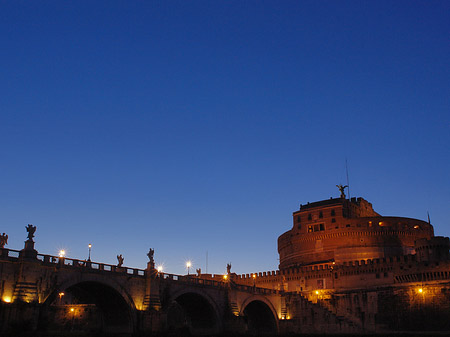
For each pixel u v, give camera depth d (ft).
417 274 376.48
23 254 219.82
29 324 208.23
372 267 409.49
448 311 344.08
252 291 379.35
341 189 545.44
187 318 356.38
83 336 272.51
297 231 542.16
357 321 395.75
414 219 513.86
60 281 232.32
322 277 445.37
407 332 360.28
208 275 529.45
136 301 274.77
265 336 367.66
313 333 388.57
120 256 277.23
